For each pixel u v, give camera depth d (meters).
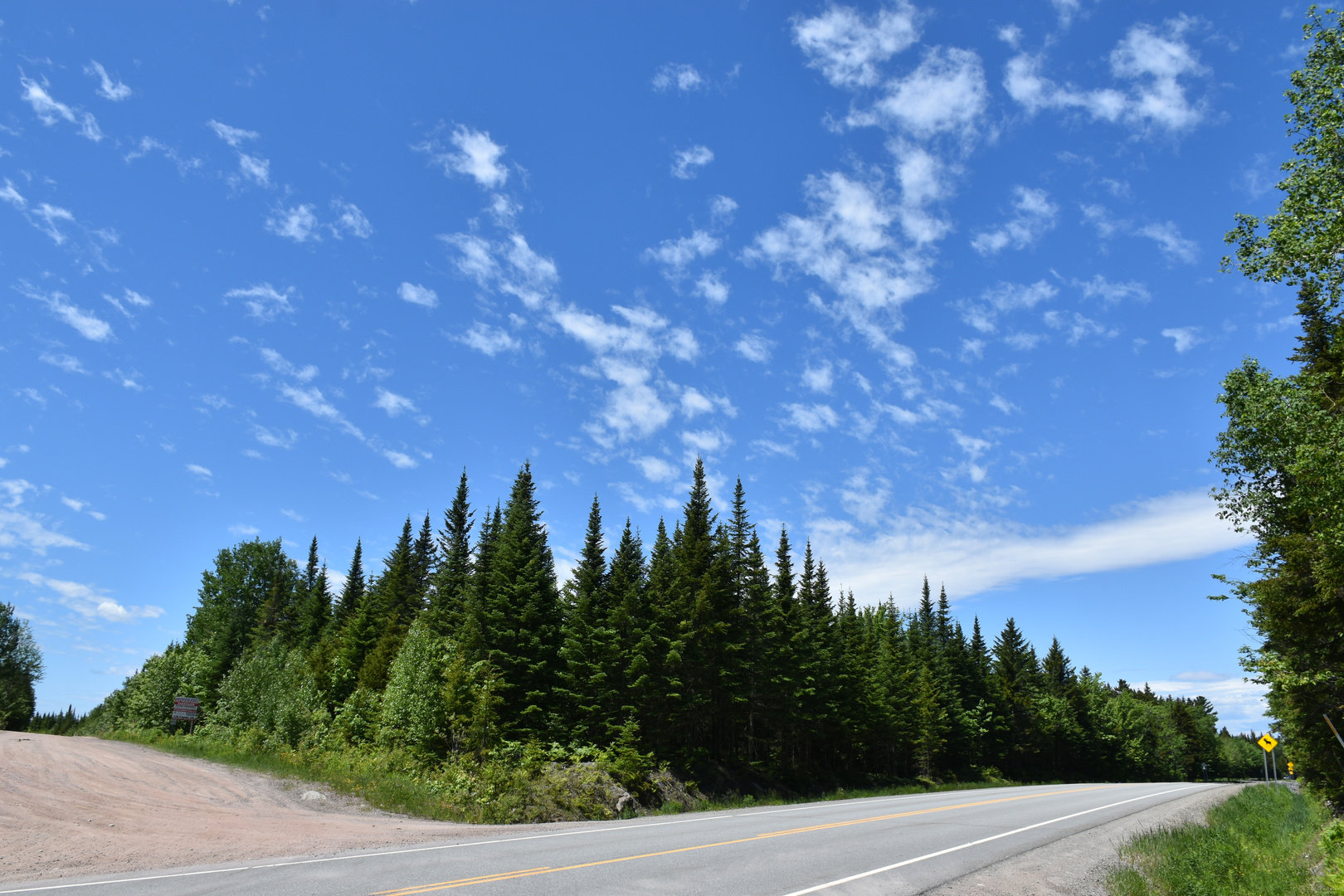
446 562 52.50
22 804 13.76
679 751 39.16
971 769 73.31
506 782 22.81
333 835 13.30
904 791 47.84
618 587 45.25
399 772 24.95
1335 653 17.27
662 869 10.12
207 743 36.66
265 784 21.81
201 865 10.02
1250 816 23.00
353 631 53.28
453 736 30.92
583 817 23.16
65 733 102.06
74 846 10.83
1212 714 150.88
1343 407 14.70
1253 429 16.25
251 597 74.44
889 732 59.41
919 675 70.38
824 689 49.69
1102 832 16.69
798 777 47.56
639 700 38.06
